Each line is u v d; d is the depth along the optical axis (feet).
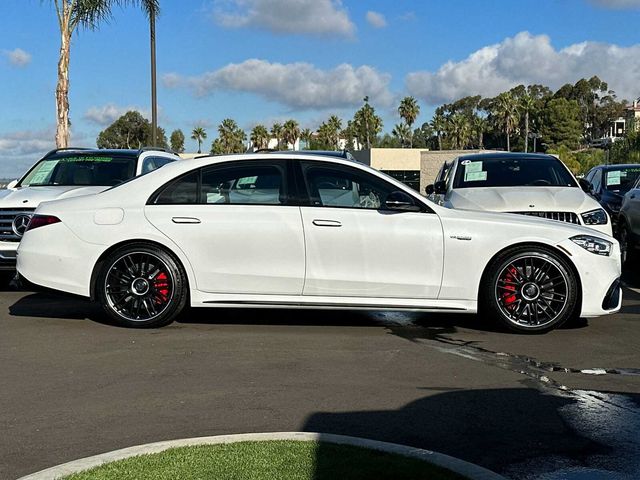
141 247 23.67
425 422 15.30
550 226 23.67
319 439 13.69
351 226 23.27
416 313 27.04
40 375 18.63
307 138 338.75
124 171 35.32
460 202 31.27
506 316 23.56
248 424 15.10
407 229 23.31
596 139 355.36
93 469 12.25
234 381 18.17
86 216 24.02
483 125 327.06
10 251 30.17
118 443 14.07
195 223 23.53
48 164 35.73
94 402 16.52
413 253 23.30
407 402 16.58
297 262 23.32
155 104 73.31
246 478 11.82
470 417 15.62
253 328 24.27
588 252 23.40
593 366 19.80
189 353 20.88
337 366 19.62
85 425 15.06
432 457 12.82
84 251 23.84
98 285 23.94
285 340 22.61
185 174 24.18
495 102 309.63
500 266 23.40
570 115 304.91
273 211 23.52
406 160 200.13
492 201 30.60
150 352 20.97
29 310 27.09
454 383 18.12
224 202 23.86
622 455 13.60
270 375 18.71
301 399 16.76
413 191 23.94
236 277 23.48
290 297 23.53
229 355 20.70
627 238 41.63
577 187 33.68
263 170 24.09
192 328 24.17
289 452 12.98
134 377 18.49
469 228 23.44
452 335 23.49
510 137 321.73
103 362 19.89
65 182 34.73
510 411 16.02
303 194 23.75
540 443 14.17
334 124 342.64
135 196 24.17
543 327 23.53
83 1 54.90
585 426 15.11
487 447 13.97
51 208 24.52
